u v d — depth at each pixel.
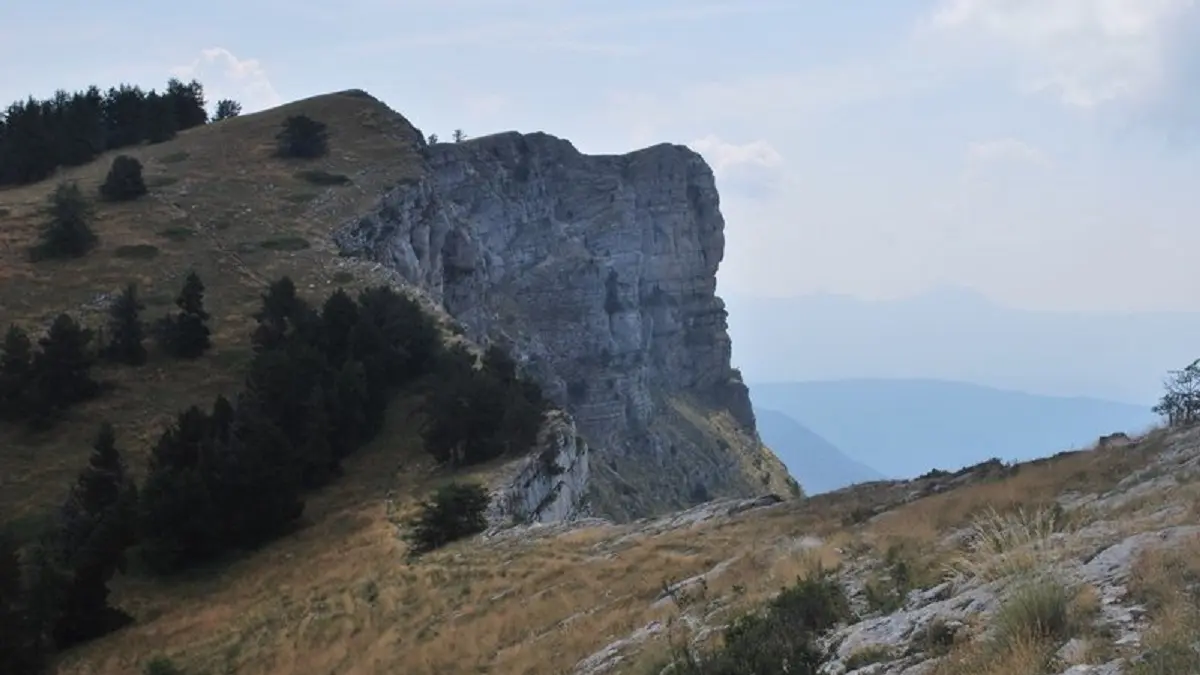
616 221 150.88
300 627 28.97
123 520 40.97
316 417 50.06
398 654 22.52
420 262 98.12
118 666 32.03
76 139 111.31
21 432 55.34
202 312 66.31
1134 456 18.73
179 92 136.25
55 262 76.69
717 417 158.00
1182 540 10.13
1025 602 9.16
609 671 15.37
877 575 14.27
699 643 14.02
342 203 93.56
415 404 56.75
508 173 139.38
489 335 108.81
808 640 11.70
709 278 168.12
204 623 34.47
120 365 62.66
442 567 30.39
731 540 23.77
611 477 110.19
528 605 22.72
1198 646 7.41
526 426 50.34
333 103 125.00
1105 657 7.97
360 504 45.62
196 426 49.81
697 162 168.50
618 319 139.88
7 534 39.56
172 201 90.94
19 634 33.16
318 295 73.38
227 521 43.19
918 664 9.57
